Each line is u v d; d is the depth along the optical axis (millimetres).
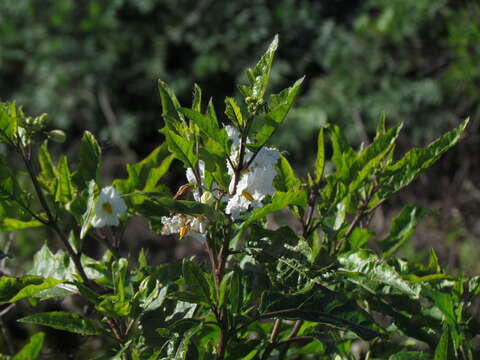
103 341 1271
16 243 2006
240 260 724
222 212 625
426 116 2451
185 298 628
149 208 767
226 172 618
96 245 2055
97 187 725
